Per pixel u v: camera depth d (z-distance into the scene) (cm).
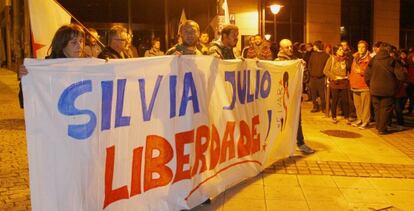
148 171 432
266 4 1928
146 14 1831
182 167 467
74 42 396
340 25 2134
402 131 970
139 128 418
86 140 370
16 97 1490
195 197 484
